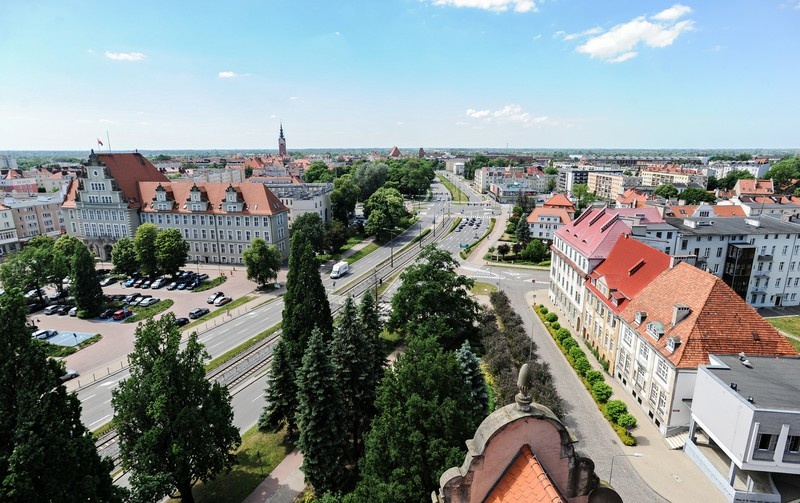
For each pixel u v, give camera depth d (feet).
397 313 209.15
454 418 98.48
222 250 385.09
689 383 145.79
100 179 381.40
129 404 103.76
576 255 248.32
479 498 53.52
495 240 467.52
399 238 481.87
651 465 139.54
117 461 136.87
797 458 116.98
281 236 389.80
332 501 103.65
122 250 330.54
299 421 125.80
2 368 73.97
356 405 145.07
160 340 106.32
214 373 193.06
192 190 377.50
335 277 338.34
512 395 152.56
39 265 283.79
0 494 70.85
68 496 75.92
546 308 268.62
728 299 154.61
